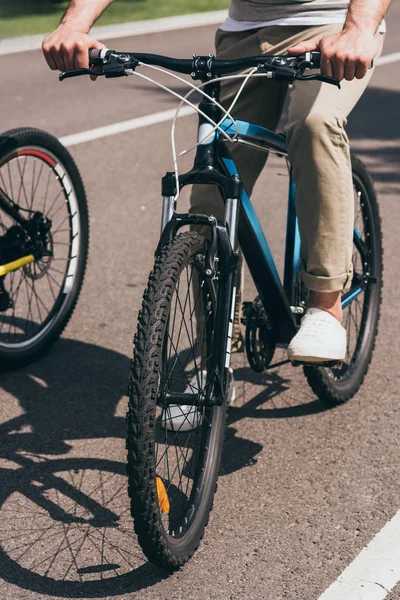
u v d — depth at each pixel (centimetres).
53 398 397
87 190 702
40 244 418
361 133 908
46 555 293
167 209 277
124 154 802
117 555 293
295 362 329
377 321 417
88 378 416
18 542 299
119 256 569
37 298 486
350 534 303
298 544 298
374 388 407
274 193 705
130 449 250
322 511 316
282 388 407
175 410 322
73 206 438
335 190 308
